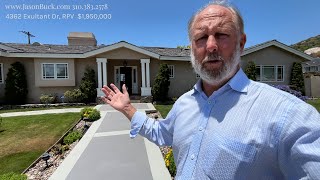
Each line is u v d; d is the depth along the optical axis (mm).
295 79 20656
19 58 17422
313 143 1067
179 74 19984
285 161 1158
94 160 5820
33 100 17750
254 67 19453
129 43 17766
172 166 4797
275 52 20844
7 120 11516
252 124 1243
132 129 2158
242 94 1354
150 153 6223
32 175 5266
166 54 20031
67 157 6102
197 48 1552
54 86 17859
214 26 1480
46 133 8984
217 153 1288
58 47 20859
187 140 1504
